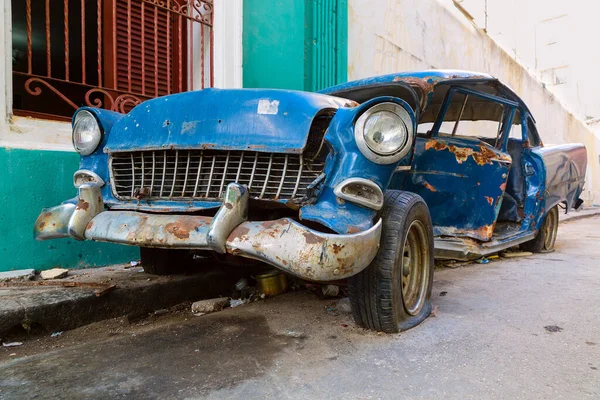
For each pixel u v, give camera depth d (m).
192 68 4.51
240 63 4.61
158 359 2.00
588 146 18.14
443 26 8.79
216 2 4.48
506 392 1.64
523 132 4.80
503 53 11.56
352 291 2.25
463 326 2.40
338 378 1.77
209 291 3.27
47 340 2.38
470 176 3.71
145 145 2.32
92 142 2.53
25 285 2.77
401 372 1.82
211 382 1.75
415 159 3.35
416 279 2.56
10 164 3.07
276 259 1.80
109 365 1.94
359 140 1.97
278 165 2.11
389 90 3.32
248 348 2.12
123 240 2.12
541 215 4.90
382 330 2.27
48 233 2.43
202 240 1.95
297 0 5.31
